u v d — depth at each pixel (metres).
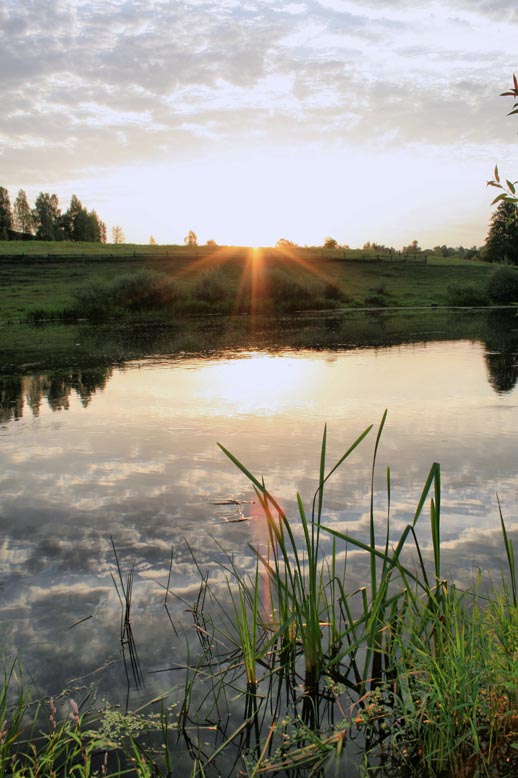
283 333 21.86
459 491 4.58
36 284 44.34
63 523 4.17
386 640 2.57
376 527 3.94
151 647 2.71
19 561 3.59
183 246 79.50
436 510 2.41
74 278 47.09
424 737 2.11
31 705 2.34
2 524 4.17
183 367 12.64
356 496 4.55
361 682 2.38
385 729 2.22
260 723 2.25
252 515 4.24
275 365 12.67
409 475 5.00
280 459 5.63
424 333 20.53
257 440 6.36
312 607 2.45
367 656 2.43
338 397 8.76
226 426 7.07
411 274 56.62
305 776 1.98
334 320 28.62
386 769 2.01
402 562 3.40
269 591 3.01
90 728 2.20
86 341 19.58
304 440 6.32
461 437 6.25
